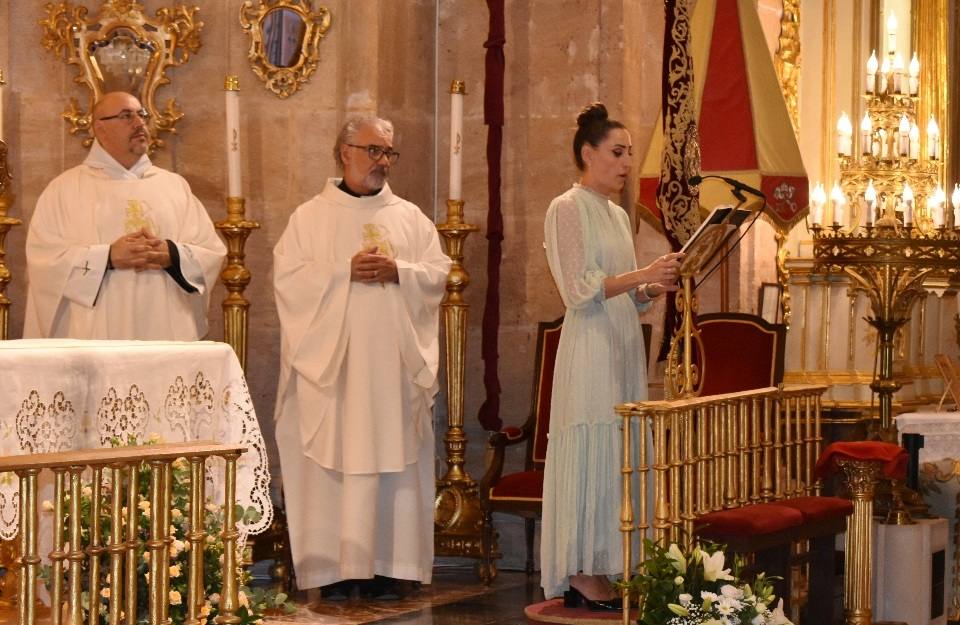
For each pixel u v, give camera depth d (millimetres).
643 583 5449
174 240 7785
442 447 9250
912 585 7211
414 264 7809
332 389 7617
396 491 7723
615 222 6586
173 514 5008
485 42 8656
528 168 9109
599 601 6613
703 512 6133
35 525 4211
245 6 8789
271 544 7891
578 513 6387
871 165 9633
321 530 7656
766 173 8852
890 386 7961
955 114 10219
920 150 10023
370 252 7652
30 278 7590
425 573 7797
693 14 9086
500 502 7863
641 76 9188
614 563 6367
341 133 7918
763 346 8156
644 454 5867
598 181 6535
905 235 8438
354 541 7496
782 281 9609
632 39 9039
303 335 7656
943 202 9281
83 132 8672
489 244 8688
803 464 7645
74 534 4320
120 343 5777
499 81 8617
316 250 7797
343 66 8828
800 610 6750
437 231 8164
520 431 8219
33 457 4223
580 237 6398
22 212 8594
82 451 4395
